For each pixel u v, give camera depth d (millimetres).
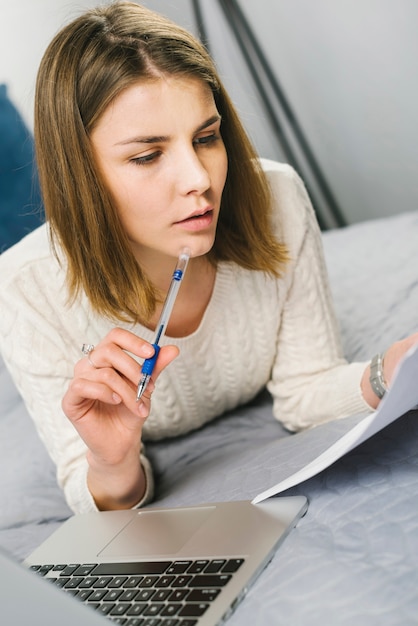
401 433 1012
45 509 1426
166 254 1219
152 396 1389
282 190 1413
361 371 1323
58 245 1249
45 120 1132
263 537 887
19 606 727
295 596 786
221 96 1182
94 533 1039
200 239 1113
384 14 2545
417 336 1240
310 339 1435
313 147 2758
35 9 2381
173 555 906
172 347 1079
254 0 2605
